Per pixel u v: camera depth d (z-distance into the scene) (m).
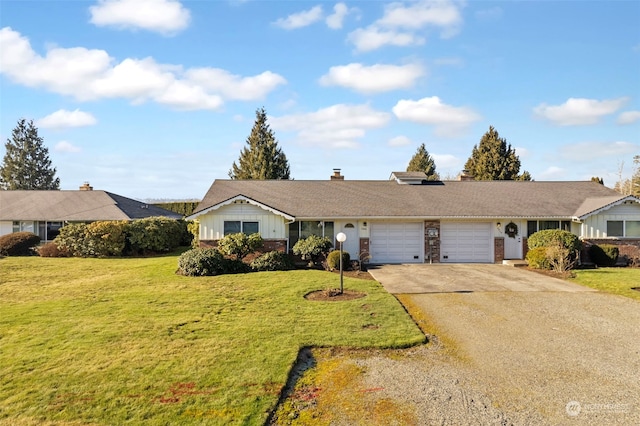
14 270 19.97
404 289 14.73
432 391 6.92
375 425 5.93
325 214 21.09
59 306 12.38
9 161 62.81
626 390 6.90
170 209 43.38
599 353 8.56
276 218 20.52
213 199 22.66
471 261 22.17
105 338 9.37
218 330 9.89
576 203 23.11
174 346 8.84
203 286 15.08
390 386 7.14
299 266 20.12
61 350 8.66
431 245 21.95
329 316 11.03
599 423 5.90
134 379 7.27
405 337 9.37
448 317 11.23
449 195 24.34
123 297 13.51
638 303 12.66
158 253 27.33
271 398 6.61
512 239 22.05
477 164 48.41
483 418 6.05
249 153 51.59
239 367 7.73
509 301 12.95
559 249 18.45
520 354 8.54
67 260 23.75
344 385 7.21
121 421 5.96
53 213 29.50
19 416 6.10
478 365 7.99
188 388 6.93
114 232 25.28
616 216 21.22
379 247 21.97
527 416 6.09
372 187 25.72
